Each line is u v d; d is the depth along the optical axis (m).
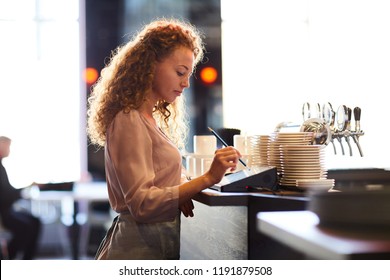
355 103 3.96
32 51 6.11
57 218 5.25
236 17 6.30
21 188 4.77
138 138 2.00
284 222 1.35
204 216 2.68
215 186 2.25
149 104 2.15
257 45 6.26
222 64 6.28
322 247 1.09
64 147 5.95
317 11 4.70
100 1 6.29
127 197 1.98
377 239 1.12
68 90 6.17
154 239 2.03
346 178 2.54
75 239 5.33
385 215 1.24
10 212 4.57
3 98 5.97
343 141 3.63
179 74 2.14
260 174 2.14
